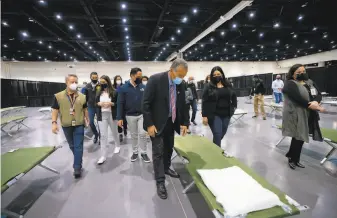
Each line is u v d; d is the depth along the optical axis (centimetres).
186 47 1095
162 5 639
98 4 635
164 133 217
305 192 199
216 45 1226
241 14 750
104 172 255
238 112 529
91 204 189
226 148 339
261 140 384
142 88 283
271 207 127
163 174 202
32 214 175
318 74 1170
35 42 1019
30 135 483
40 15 664
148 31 967
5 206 187
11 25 755
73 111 238
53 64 1582
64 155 324
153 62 1755
